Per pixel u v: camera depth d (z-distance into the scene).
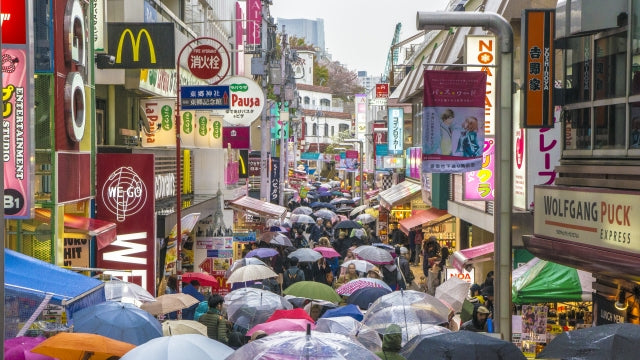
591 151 18.61
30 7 18.95
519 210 24.83
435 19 14.85
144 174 25.53
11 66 18.91
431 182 44.69
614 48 17.55
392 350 13.75
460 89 19.14
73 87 22.20
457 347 11.51
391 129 65.19
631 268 15.34
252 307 19.95
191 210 31.42
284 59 78.50
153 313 19.19
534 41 18.84
